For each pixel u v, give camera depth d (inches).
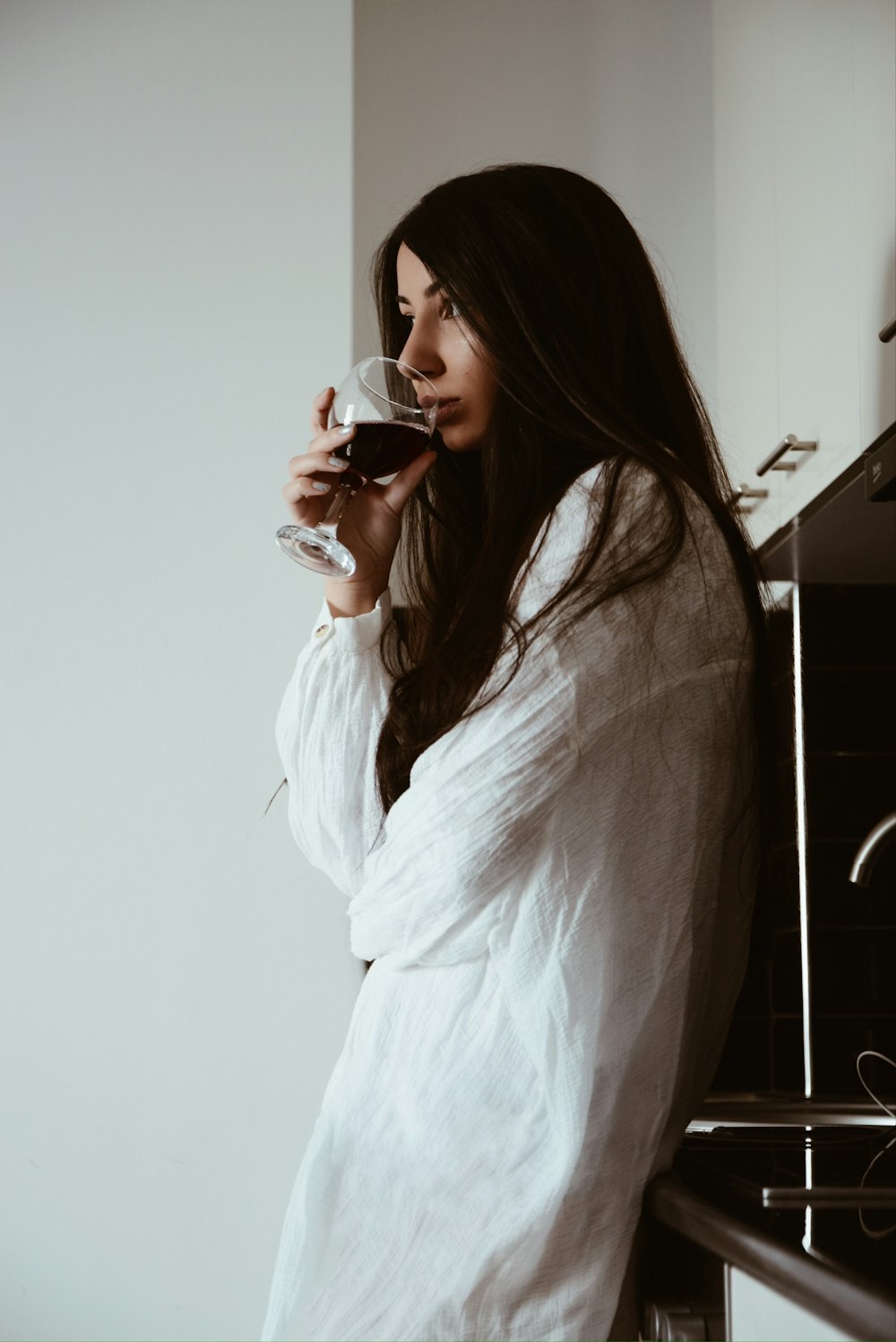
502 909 40.9
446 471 54.5
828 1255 29.3
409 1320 39.4
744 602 45.6
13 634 80.0
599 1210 39.5
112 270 83.0
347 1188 41.6
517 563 45.5
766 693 46.9
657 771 42.2
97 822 78.7
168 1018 77.2
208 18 85.0
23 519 81.0
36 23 84.6
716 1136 58.6
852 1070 87.2
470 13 101.7
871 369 62.0
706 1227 35.7
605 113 101.7
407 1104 41.6
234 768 79.4
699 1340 38.0
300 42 85.1
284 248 83.5
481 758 40.9
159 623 80.4
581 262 48.1
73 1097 76.4
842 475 67.3
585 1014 40.1
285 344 82.8
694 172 101.4
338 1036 77.5
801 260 73.6
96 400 82.0
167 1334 74.8
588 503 43.7
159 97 84.3
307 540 48.3
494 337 46.9
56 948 77.6
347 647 49.4
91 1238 75.4
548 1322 38.7
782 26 78.0
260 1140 76.4
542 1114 40.3
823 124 69.6
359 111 100.0
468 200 48.3
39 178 83.4
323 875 78.7
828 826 89.1
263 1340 41.6
